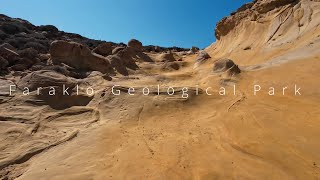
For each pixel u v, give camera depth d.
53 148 8.49
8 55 18.44
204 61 27.12
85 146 8.48
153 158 7.66
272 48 21.67
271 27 24.69
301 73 13.34
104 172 7.01
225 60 15.93
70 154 8.03
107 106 11.52
